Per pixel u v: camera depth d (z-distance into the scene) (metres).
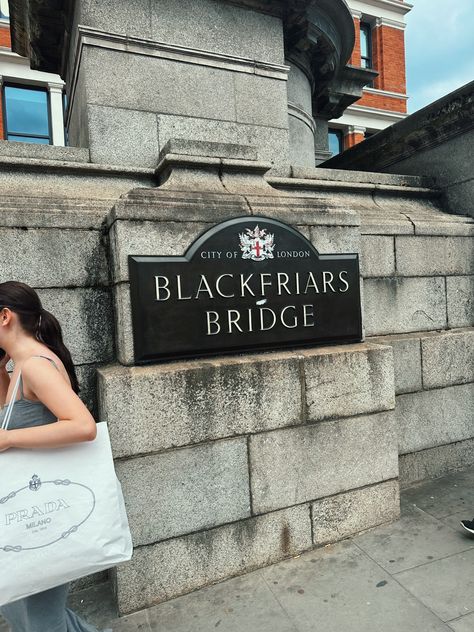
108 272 3.06
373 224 4.12
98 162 3.67
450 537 3.27
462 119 4.66
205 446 2.88
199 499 2.87
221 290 3.03
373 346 3.47
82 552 1.72
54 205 2.99
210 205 3.05
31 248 2.83
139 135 3.85
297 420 3.14
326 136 7.94
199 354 2.97
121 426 2.66
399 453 4.12
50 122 15.49
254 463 3.01
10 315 1.78
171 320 2.88
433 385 4.27
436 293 4.48
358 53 21.00
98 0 3.73
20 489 1.66
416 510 3.70
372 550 3.16
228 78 4.22
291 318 3.28
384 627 2.45
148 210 2.85
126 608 2.70
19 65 14.77
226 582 2.92
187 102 4.04
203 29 4.14
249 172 3.69
